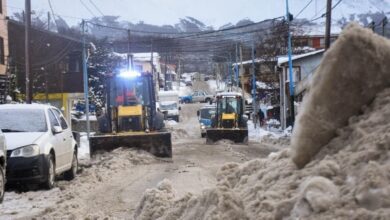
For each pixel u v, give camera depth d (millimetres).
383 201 2928
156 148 18203
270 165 4348
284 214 3439
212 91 112500
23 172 11102
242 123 33375
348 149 3525
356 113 3777
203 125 41188
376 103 3691
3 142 10250
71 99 47062
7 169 11047
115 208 8891
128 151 17672
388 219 2793
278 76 55344
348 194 3143
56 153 12359
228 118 33156
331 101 3777
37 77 42875
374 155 3252
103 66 49844
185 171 14273
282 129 44500
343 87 3756
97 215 7820
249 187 4191
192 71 135250
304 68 41031
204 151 23391
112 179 12742
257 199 3791
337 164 3455
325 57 3811
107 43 48438
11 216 8711
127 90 20797
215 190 4129
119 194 10391
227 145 28203
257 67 61344
